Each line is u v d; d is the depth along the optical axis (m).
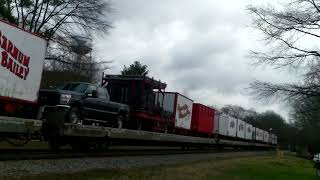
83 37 32.00
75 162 15.34
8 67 13.75
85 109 18.25
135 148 28.83
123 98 24.50
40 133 15.50
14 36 13.91
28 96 14.83
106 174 13.46
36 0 30.83
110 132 19.72
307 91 18.86
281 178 20.72
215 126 43.12
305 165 37.22
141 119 24.70
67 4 31.02
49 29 31.28
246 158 33.97
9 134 14.23
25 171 12.16
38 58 15.24
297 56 19.08
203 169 19.38
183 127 32.34
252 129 64.50
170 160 21.62
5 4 28.66
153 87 25.94
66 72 32.62
